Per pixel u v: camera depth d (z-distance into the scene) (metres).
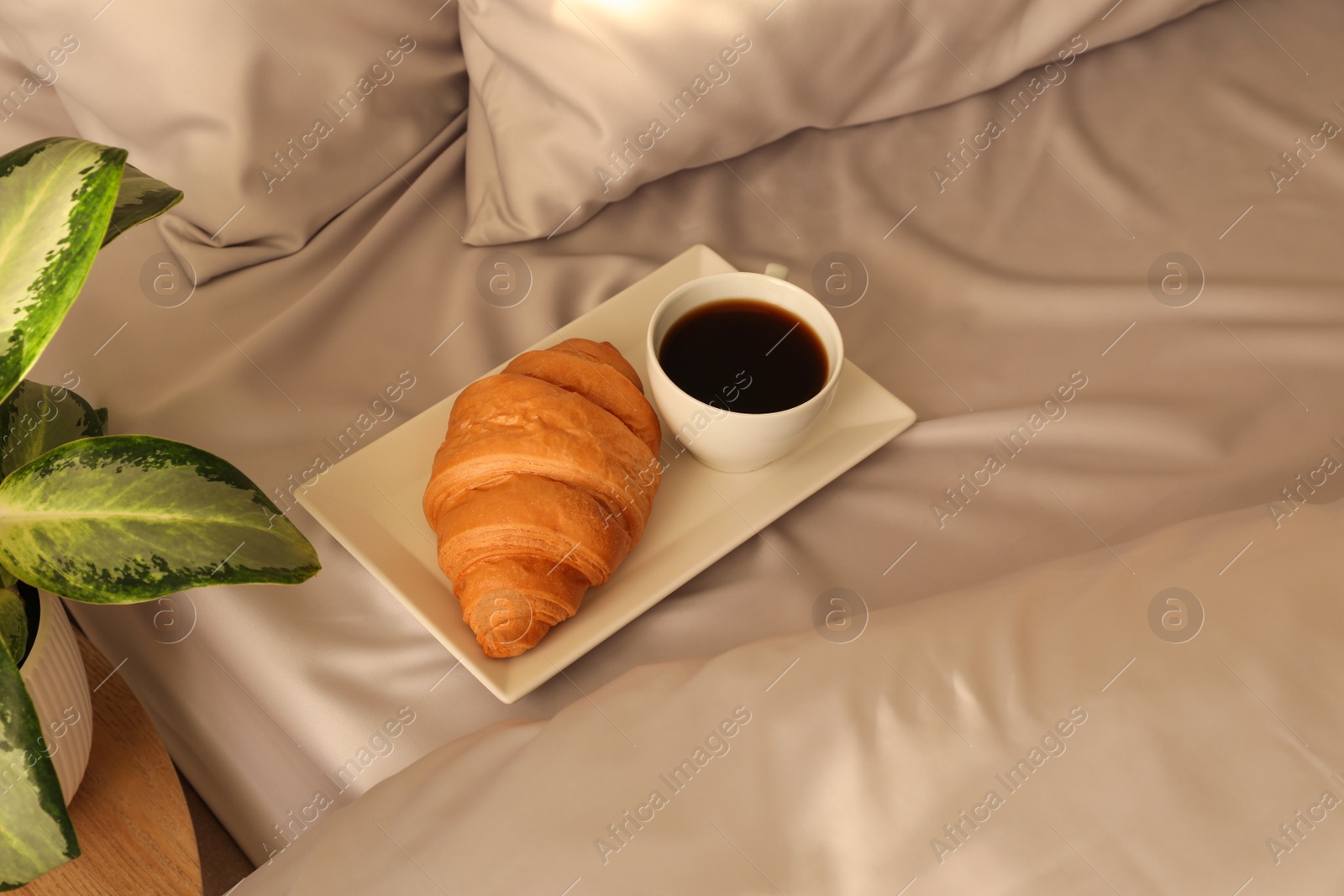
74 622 0.88
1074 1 0.94
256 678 0.81
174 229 0.90
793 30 0.89
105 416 0.81
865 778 0.69
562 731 0.72
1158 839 0.67
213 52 0.85
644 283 0.92
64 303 0.68
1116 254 0.93
